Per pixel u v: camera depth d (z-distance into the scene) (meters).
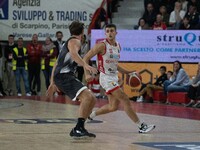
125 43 21.44
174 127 12.16
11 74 24.17
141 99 20.69
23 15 24.75
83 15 24.89
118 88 10.95
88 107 10.02
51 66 23.64
